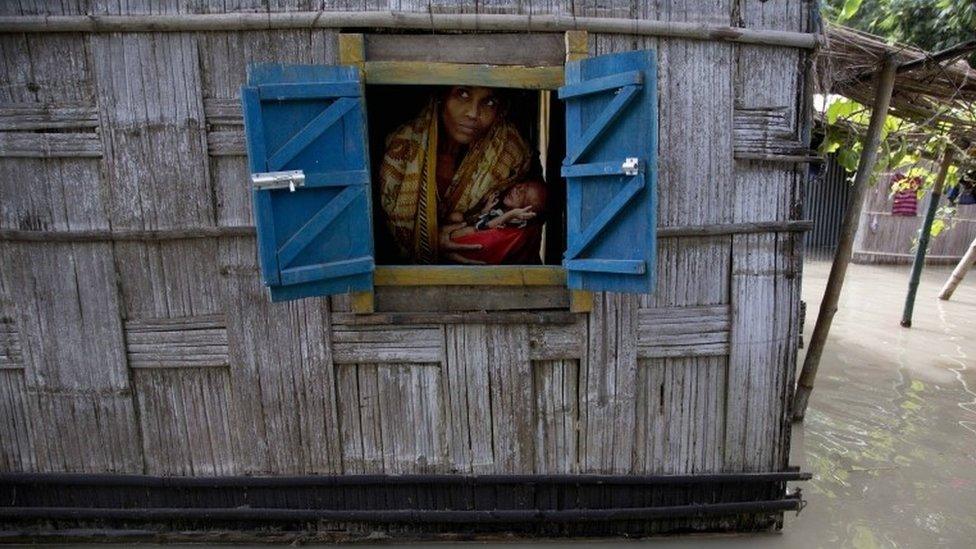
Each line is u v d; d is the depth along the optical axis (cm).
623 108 245
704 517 321
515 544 316
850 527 325
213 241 290
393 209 303
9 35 275
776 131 293
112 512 314
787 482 336
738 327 304
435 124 302
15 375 304
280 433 306
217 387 303
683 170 291
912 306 694
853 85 386
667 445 313
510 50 277
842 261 346
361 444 308
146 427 307
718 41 284
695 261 299
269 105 245
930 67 346
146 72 276
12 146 281
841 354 602
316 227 255
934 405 481
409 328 296
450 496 314
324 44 275
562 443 310
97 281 294
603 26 276
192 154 282
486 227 306
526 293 295
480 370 301
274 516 313
